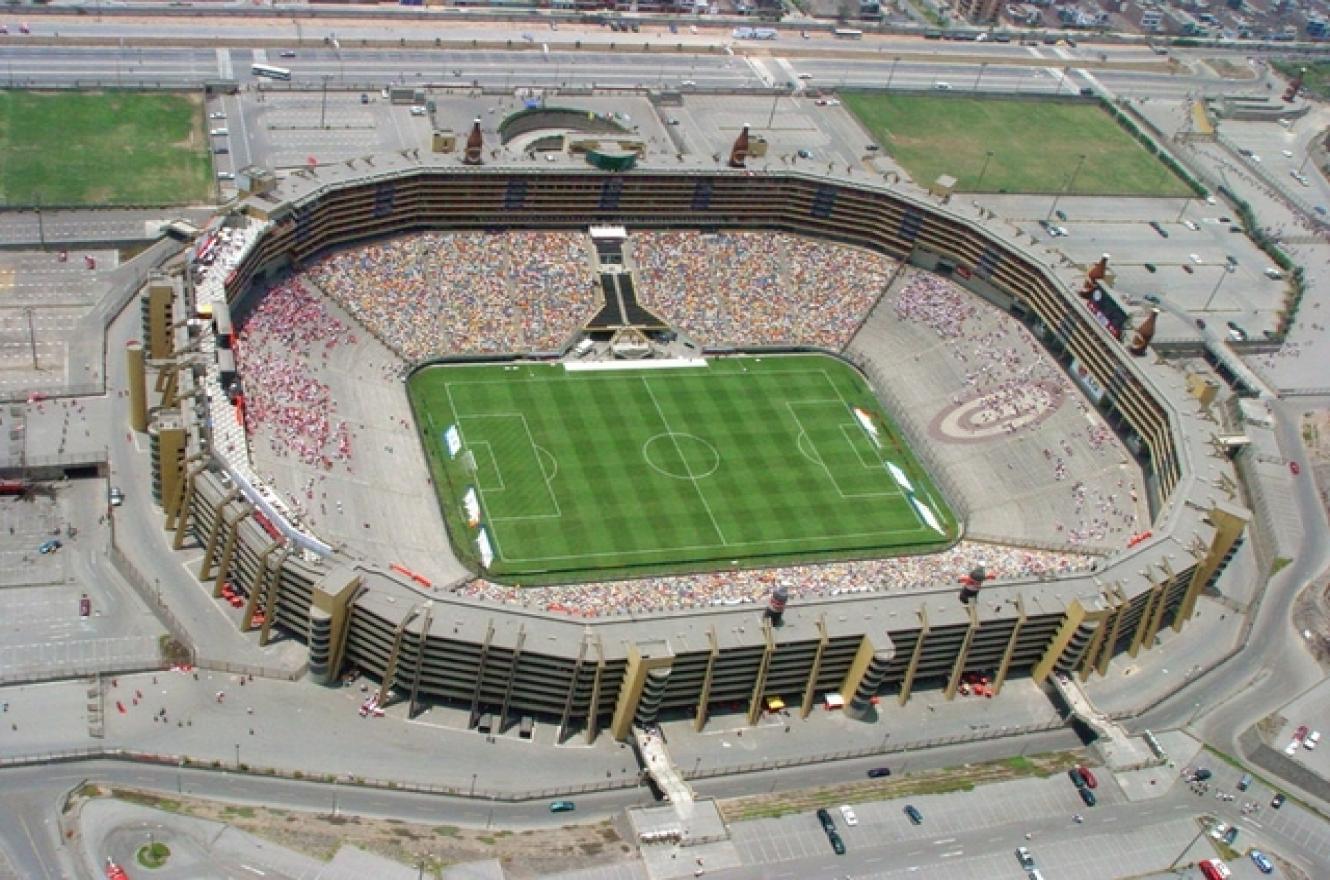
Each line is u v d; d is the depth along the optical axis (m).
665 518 183.75
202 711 141.12
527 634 141.00
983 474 199.00
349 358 197.12
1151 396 196.75
